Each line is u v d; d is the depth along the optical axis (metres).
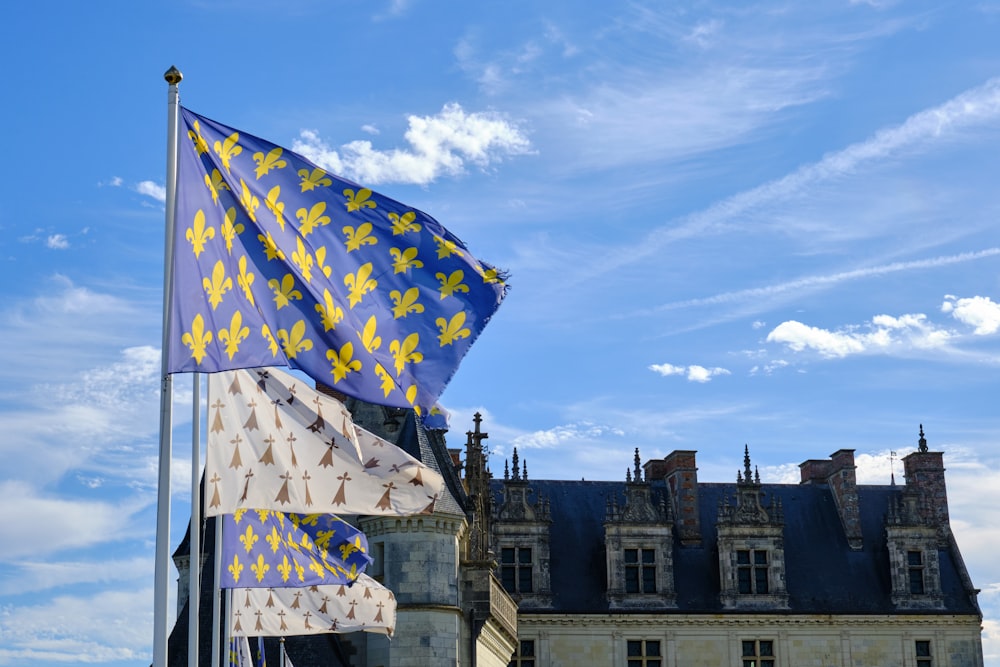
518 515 69.19
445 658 46.56
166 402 18.84
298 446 22.25
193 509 22.53
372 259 19.77
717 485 74.69
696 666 68.56
